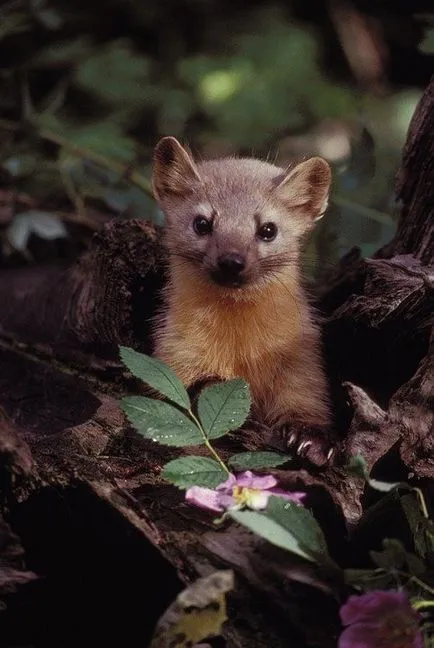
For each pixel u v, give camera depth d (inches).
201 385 397.1
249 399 307.6
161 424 301.0
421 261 391.5
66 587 316.5
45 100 719.1
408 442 323.9
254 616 277.0
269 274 398.0
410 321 366.3
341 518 298.2
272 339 398.6
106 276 422.6
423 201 399.2
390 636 258.4
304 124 773.3
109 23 823.7
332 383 424.8
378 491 330.0
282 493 290.5
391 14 845.2
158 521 298.8
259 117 762.2
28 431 363.3
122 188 584.1
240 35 822.5
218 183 418.6
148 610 298.0
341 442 351.9
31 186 594.9
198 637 267.3
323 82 797.9
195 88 778.8
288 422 377.4
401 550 268.4
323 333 421.7
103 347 426.3
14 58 727.7
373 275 382.6
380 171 545.0
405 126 767.7
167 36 832.3
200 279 395.9
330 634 271.1
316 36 846.5
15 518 314.0
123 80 762.2
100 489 305.1
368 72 829.2
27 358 430.3
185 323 400.5
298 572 274.2
